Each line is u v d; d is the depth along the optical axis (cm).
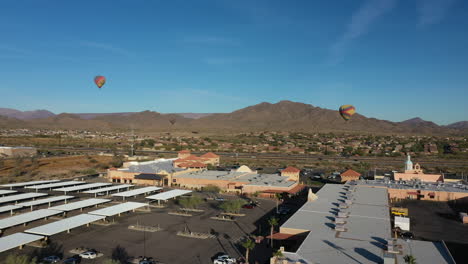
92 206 9400
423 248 5416
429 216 8444
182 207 9425
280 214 8650
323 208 7781
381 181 11750
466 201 9762
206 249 6172
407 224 7150
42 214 7875
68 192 11406
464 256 5834
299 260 4884
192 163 15538
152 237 6831
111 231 7194
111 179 13762
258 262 5525
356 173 13775
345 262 4812
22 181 13688
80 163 18538
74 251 5994
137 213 8719
